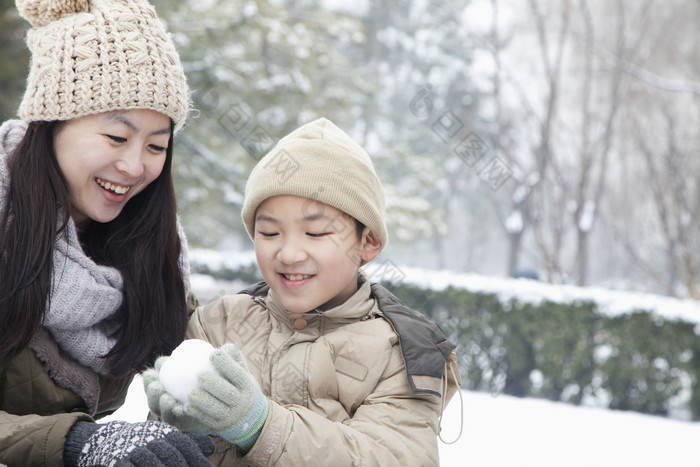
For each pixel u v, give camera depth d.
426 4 29.50
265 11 13.91
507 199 24.70
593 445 5.39
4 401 1.62
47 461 1.33
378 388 1.63
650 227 17.08
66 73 1.54
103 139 1.57
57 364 1.67
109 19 1.59
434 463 1.56
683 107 14.00
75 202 1.64
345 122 17.94
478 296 7.98
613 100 13.71
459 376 1.74
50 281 1.57
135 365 1.76
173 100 1.63
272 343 1.75
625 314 7.70
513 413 6.23
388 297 1.83
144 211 1.81
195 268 9.41
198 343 1.35
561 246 12.91
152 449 1.25
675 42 14.73
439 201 32.19
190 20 12.80
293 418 1.41
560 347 7.79
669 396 7.54
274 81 13.29
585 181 13.91
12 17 8.92
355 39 17.27
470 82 24.59
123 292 1.76
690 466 5.05
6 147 1.64
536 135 15.44
